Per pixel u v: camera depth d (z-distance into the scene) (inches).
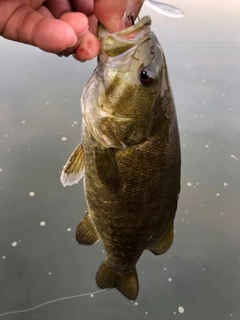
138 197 11.2
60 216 29.2
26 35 9.3
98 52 9.5
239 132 32.8
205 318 25.9
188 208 29.9
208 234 29.0
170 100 10.8
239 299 26.4
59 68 37.7
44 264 27.7
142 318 26.4
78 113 33.8
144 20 9.6
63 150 31.6
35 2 10.7
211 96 34.8
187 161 31.6
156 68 10.1
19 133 32.5
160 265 28.6
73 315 26.3
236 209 29.2
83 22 8.9
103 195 11.4
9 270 27.1
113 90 10.1
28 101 34.5
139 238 12.1
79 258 28.3
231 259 27.9
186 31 37.8
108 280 14.3
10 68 37.2
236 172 30.8
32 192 29.8
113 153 10.7
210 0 40.6
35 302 26.4
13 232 28.3
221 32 37.7
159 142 10.8
